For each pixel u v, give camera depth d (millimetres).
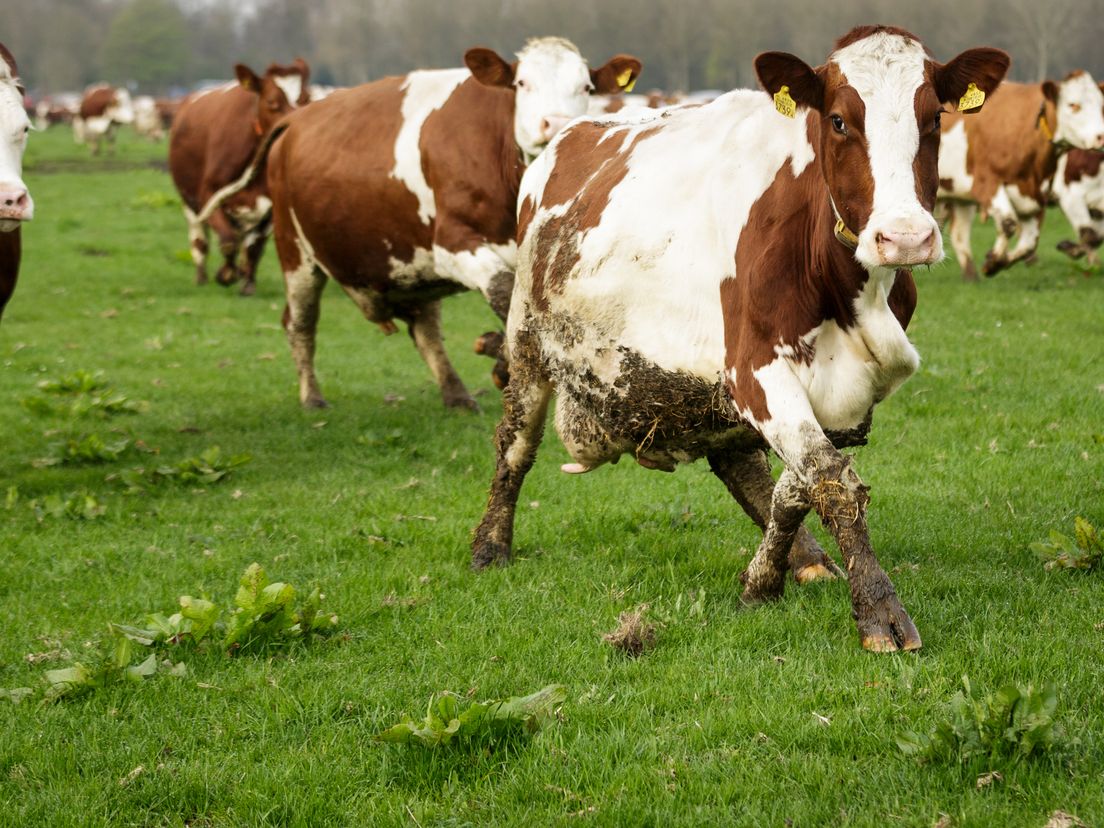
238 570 6668
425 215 9219
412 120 9227
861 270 4711
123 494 8352
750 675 4820
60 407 10789
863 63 4477
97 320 15344
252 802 4176
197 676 5219
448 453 9180
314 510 7816
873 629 4852
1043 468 7695
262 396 11430
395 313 10430
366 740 4590
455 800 4094
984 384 10266
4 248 8367
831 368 4977
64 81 170625
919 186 4410
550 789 4113
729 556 6402
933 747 4000
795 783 3984
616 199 5695
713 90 91688
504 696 4898
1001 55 4461
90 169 42344
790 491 5160
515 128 8711
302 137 10070
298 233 10336
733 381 5113
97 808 4156
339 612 5953
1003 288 15711
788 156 4965
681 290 5355
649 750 4305
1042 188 15852
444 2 130500
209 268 19844
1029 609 5305
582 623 5598
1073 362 10914
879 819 3721
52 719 4836
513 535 6926
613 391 5746
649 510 7355
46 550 7137
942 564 6031
